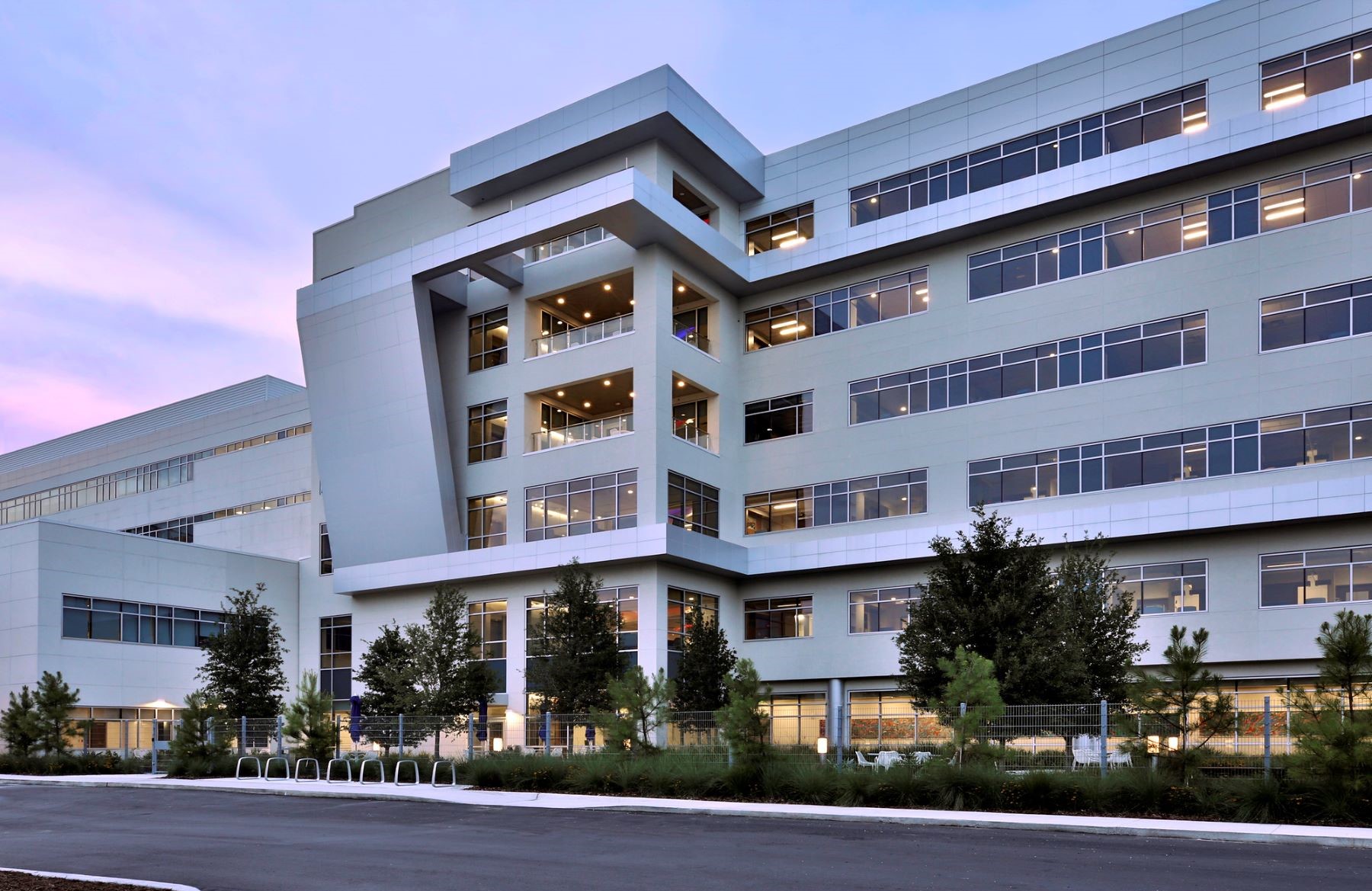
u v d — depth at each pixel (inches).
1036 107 1503.4
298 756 1242.0
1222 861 547.8
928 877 506.6
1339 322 1251.8
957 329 1520.7
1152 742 751.1
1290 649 1230.3
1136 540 1343.5
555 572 1540.4
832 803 821.2
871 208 1622.8
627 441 1533.0
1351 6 1285.7
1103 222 1430.9
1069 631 997.8
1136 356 1379.2
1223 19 1374.3
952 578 1026.1
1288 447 1261.1
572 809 844.0
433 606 1386.6
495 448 1690.5
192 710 1323.8
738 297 1736.0
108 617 1658.5
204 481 2365.9
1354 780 663.8
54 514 2763.3
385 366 1696.6
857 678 1518.2
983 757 813.2
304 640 1895.9
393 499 1691.7
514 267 1690.5
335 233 1889.8
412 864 564.1
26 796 1069.1
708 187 1672.0
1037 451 1430.9
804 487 1620.3
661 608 1467.8
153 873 546.0
